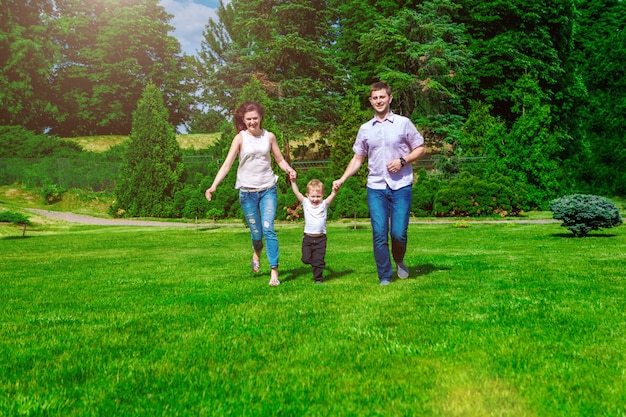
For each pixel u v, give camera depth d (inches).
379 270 219.6
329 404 88.1
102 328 147.1
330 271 278.5
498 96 1371.8
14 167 1264.8
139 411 86.9
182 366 110.7
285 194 927.7
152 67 2161.7
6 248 546.6
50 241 635.5
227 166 232.5
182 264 342.0
